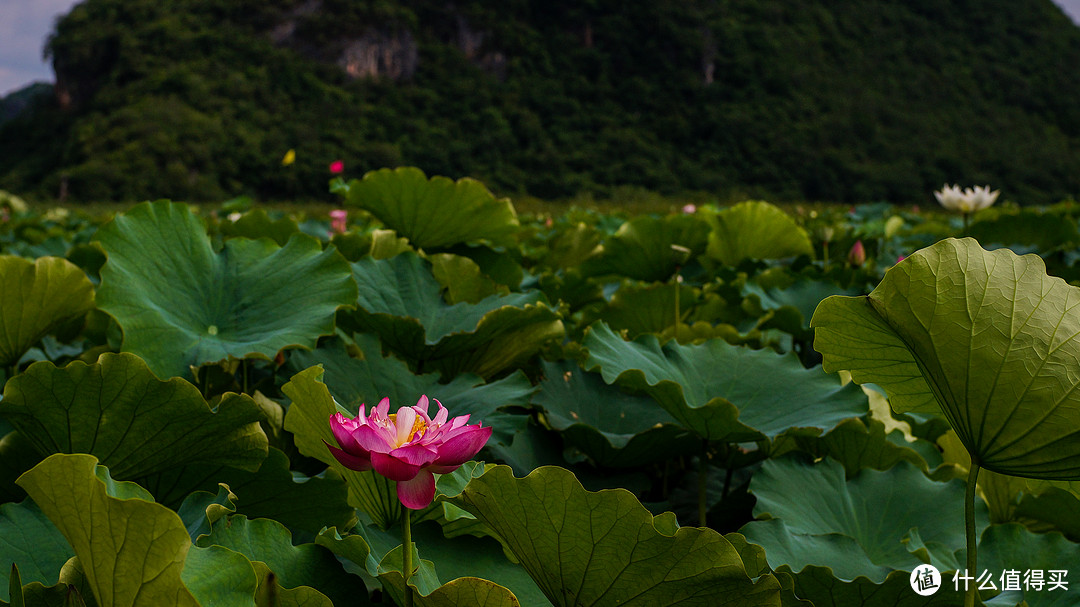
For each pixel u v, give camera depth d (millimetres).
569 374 2264
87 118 73188
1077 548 1623
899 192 82500
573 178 78812
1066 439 1180
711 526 2088
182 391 1476
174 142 66125
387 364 2188
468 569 1399
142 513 880
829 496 1843
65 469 920
